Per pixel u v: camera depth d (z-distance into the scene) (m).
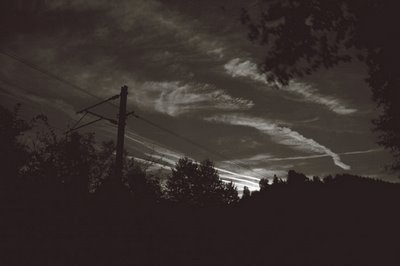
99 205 16.14
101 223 15.32
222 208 30.80
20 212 14.15
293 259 18.34
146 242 15.61
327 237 22.38
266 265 17.20
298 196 33.50
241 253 18.64
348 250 19.92
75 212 15.12
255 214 28.42
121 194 17.17
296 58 6.86
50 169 17.64
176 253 16.38
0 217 13.64
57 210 14.77
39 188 15.33
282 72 6.96
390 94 6.93
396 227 23.41
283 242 21.42
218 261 16.83
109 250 14.36
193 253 17.08
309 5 6.73
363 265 17.70
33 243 13.32
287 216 27.92
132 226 15.80
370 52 6.68
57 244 13.63
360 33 6.55
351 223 25.22
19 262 12.38
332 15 6.68
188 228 19.75
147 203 17.62
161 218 17.38
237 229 22.98
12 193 14.59
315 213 28.22
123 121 19.50
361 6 6.45
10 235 13.24
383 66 6.64
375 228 23.73
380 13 6.30
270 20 6.85
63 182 16.78
